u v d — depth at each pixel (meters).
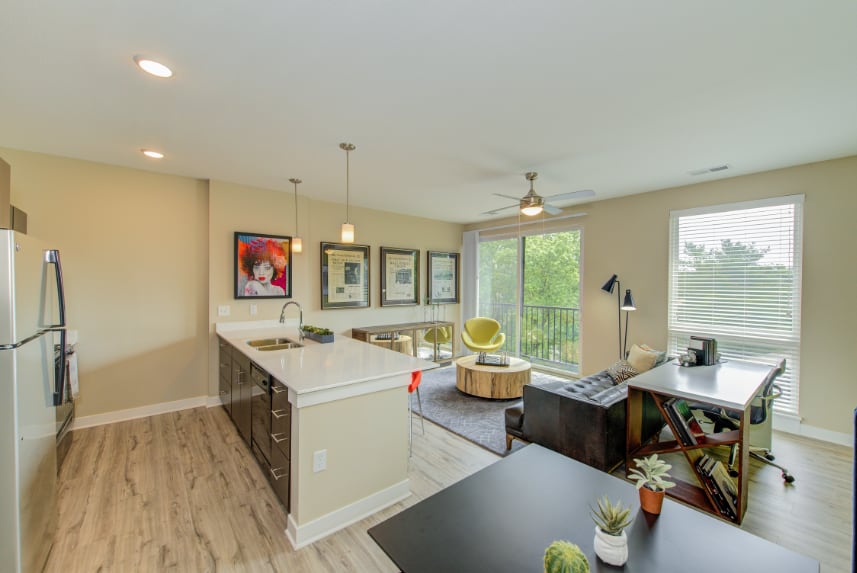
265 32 1.55
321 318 4.85
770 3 1.36
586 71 1.84
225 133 2.64
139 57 1.73
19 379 1.48
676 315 4.10
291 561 1.81
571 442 2.57
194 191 3.86
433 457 2.89
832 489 2.45
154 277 3.64
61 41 1.61
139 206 3.55
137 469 2.63
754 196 3.52
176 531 2.00
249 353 2.81
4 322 1.44
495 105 2.21
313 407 1.97
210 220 3.86
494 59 1.75
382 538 1.20
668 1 1.35
